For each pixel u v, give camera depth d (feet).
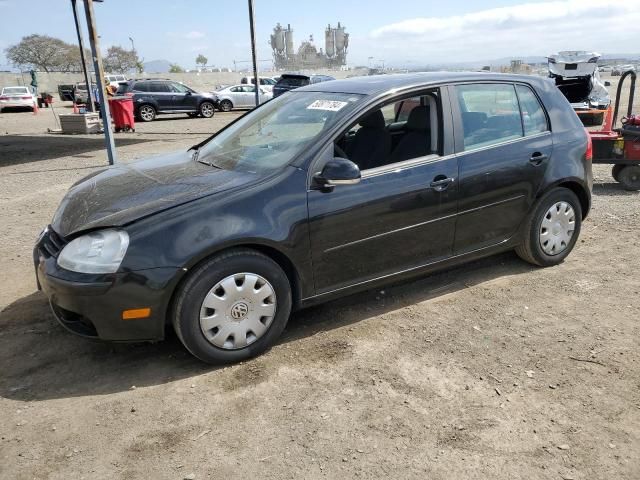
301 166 11.31
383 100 12.43
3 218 22.34
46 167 35.70
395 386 10.19
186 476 8.06
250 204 10.68
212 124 68.33
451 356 11.20
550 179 14.55
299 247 11.15
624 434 8.80
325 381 10.39
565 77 52.90
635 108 61.26
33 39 268.21
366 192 11.76
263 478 7.99
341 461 8.30
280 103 14.64
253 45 44.68
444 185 12.75
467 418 9.25
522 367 10.75
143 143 48.52
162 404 9.78
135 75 184.03
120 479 8.03
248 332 11.03
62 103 131.95
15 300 14.25
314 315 13.19
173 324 10.52
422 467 8.15
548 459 8.28
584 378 10.33
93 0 31.01
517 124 14.30
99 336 10.14
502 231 14.30
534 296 13.93
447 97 13.20
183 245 10.05
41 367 11.07
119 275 9.77
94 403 9.85
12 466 8.29
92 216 10.66
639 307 13.21
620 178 24.91
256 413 9.48
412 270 13.00
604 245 17.66
